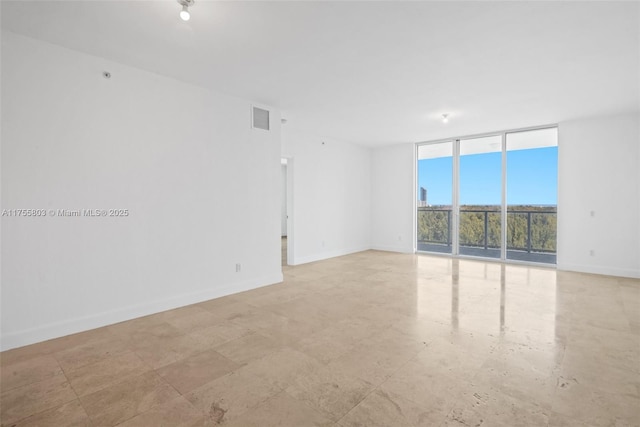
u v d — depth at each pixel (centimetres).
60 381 223
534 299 405
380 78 371
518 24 261
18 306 277
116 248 332
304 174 656
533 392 206
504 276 530
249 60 325
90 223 315
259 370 237
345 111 504
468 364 243
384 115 527
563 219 569
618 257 523
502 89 406
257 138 463
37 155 285
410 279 513
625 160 515
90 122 314
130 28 265
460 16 250
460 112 509
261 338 292
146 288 354
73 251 305
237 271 441
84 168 311
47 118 290
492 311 361
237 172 440
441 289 454
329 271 576
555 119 549
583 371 232
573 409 189
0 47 267
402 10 241
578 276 524
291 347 274
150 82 355
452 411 188
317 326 320
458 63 333
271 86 398
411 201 774
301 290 451
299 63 333
